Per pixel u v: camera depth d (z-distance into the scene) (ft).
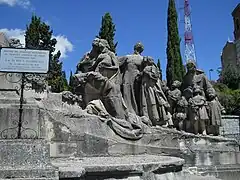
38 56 20.67
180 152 33.45
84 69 35.12
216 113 40.78
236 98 110.73
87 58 35.45
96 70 32.89
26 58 20.48
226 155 37.01
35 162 15.87
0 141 16.44
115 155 27.27
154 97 35.14
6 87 25.79
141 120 33.17
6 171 14.67
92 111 29.35
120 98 31.65
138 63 37.27
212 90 42.86
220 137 38.63
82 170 16.33
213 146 37.11
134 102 36.01
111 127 28.60
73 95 30.48
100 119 28.02
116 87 31.76
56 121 24.97
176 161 23.12
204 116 39.81
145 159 24.06
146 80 35.45
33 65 20.48
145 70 35.50
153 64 36.58
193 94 42.11
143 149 29.86
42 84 27.76
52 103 27.17
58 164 18.94
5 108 22.30
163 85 42.57
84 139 25.85
